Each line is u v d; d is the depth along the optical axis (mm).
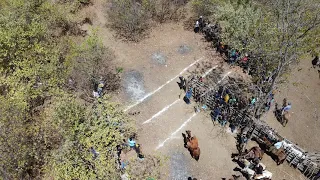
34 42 25844
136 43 33875
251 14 28938
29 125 22750
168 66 31844
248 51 29062
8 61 25469
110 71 30656
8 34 23922
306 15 24141
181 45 34125
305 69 32969
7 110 21609
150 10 36875
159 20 36594
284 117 27766
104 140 21078
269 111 28812
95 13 36406
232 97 27594
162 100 28781
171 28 35938
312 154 25750
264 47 26141
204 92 28453
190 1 39062
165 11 37500
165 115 27672
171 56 32875
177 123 27188
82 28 34344
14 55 25297
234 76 31219
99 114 22891
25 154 20781
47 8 29609
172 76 30922
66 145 20516
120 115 24016
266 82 27531
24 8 27031
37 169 21984
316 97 30750
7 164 20109
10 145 20531
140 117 27391
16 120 21484
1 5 27359
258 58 27594
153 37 34719
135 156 24641
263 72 28656
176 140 26078
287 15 23266
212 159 25203
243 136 25969
